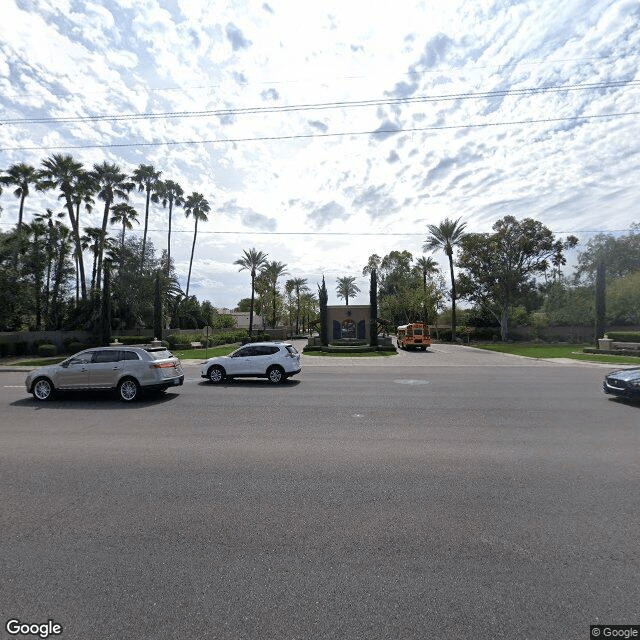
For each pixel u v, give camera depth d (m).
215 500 4.87
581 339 49.34
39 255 37.56
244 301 106.94
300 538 3.96
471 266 50.97
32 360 29.12
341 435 7.83
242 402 11.38
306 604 3.01
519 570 3.41
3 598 3.08
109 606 2.99
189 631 2.75
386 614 2.89
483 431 8.07
